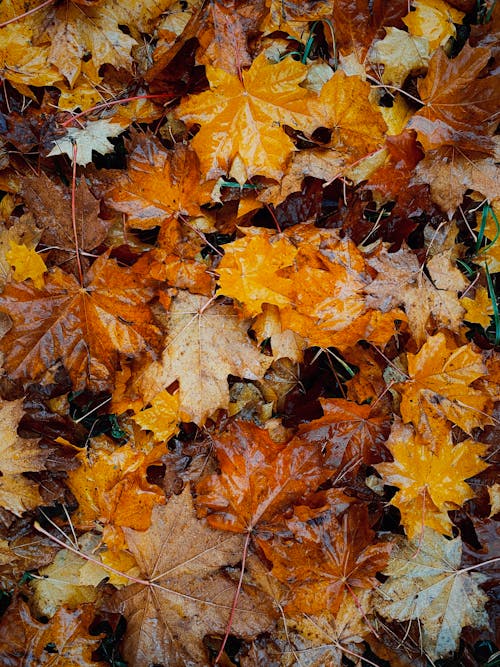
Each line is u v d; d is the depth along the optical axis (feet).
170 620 2.95
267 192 3.09
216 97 2.99
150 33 3.15
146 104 3.14
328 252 3.08
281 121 3.01
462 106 3.08
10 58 3.05
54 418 3.10
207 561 2.96
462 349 3.12
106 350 2.98
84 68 3.10
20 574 3.03
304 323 3.07
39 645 2.94
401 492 3.10
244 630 2.96
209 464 3.13
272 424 3.16
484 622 3.11
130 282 2.96
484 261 3.33
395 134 3.19
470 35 3.22
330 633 3.07
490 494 3.18
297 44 3.19
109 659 3.14
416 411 3.12
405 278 3.09
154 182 3.02
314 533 3.02
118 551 3.02
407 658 3.13
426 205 3.18
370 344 3.19
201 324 3.03
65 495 3.06
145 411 3.09
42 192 2.97
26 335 2.92
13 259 2.94
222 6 2.95
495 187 3.14
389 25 3.17
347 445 3.15
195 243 3.09
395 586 3.10
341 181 3.19
